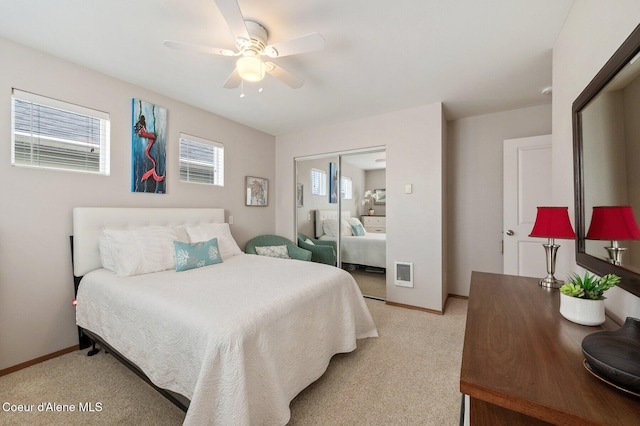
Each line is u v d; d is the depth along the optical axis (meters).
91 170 2.29
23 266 1.93
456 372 1.90
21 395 1.64
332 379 1.83
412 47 1.94
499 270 3.32
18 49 1.90
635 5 0.93
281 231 4.20
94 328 1.88
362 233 3.70
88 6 1.54
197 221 2.95
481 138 3.39
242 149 3.69
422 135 3.06
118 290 1.73
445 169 3.29
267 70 1.93
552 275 1.54
